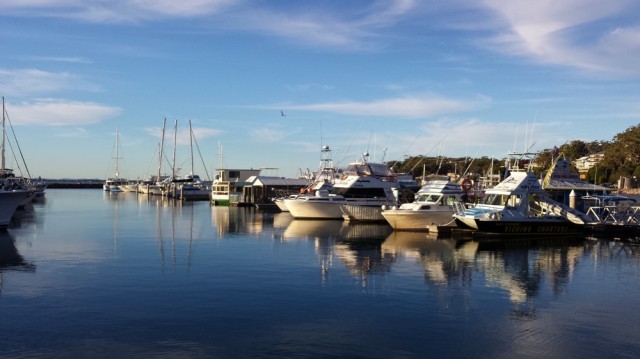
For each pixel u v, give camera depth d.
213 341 15.94
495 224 40.56
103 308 19.36
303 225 53.59
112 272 26.08
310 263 29.22
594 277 26.00
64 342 15.73
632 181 105.56
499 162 126.00
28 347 15.30
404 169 140.88
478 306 20.16
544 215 43.88
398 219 46.94
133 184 179.88
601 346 15.88
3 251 32.97
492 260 30.83
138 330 16.89
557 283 24.48
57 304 19.86
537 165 117.38
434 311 19.41
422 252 33.84
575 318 18.72
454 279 25.11
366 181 61.78
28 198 79.06
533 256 32.56
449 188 48.62
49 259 29.92
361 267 28.05
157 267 27.58
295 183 95.38
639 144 119.69
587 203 51.75
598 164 128.12
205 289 22.48
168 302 20.28
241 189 96.19
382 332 16.94
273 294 21.70
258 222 56.84
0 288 22.41
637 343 16.17
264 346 15.55
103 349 15.19
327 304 20.22
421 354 15.06
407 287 23.23
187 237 41.56
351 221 58.97
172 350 15.16
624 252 34.69
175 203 100.69
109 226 50.53
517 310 19.67
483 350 15.45
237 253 32.88
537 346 15.82
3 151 77.75
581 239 41.78
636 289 23.36
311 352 15.10
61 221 56.06
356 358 14.70
